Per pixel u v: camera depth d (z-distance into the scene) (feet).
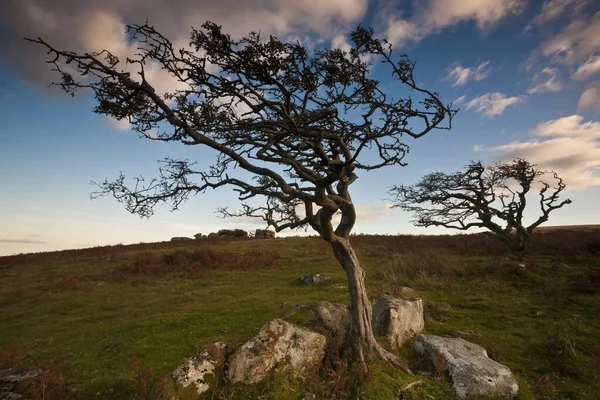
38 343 40.70
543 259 70.79
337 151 30.89
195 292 60.39
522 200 77.51
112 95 22.24
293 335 27.94
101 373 30.58
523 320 41.98
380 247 102.06
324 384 25.59
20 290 67.77
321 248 106.63
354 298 29.96
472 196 83.10
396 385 25.45
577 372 30.58
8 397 26.20
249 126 25.98
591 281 50.49
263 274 75.05
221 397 23.81
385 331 33.65
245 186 27.76
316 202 26.22
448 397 25.76
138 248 124.77
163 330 40.16
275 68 22.40
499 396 26.11
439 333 38.04
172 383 23.85
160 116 23.56
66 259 104.58
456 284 56.80
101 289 66.44
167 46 21.07
